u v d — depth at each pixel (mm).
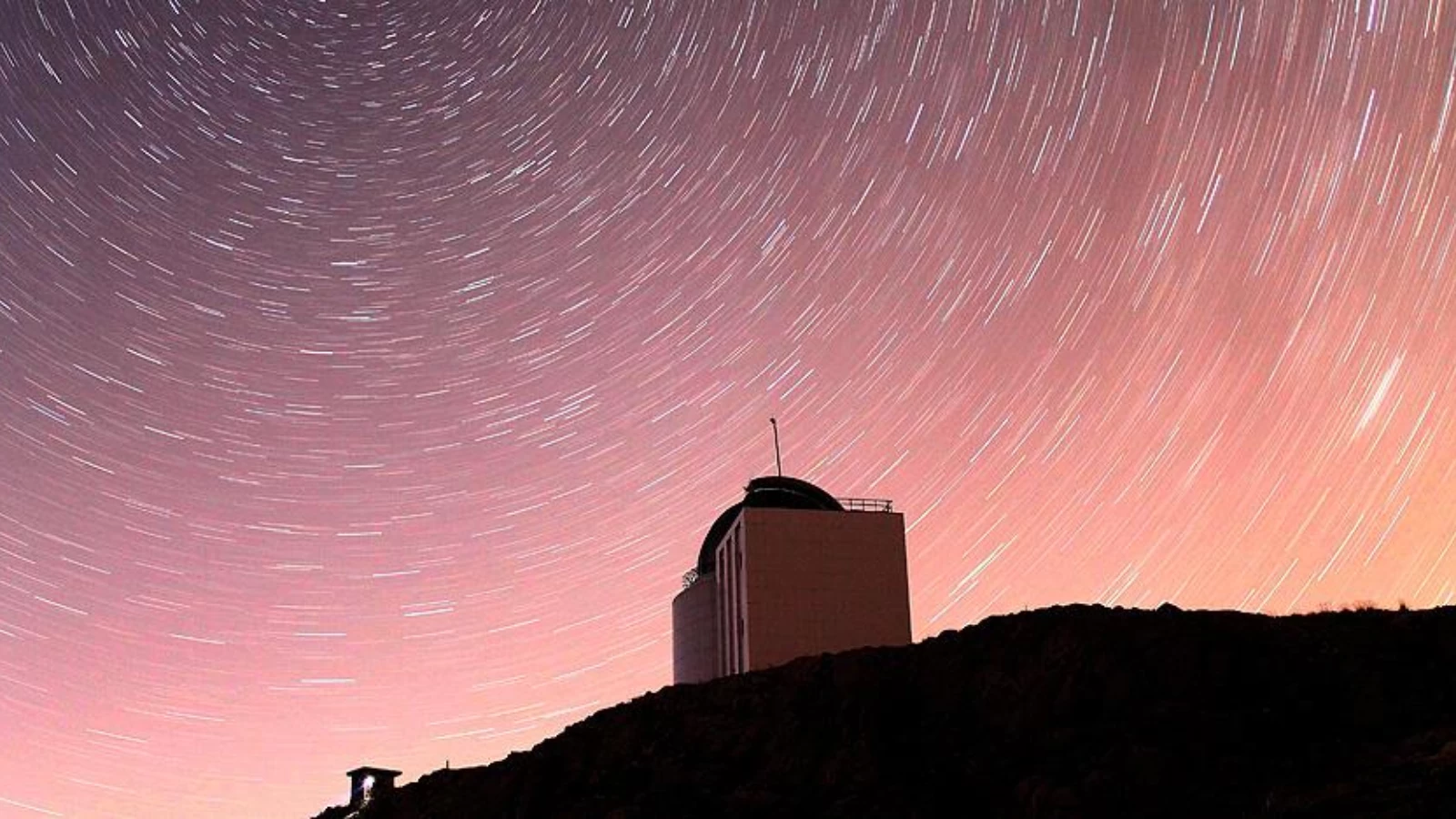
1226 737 17359
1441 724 17016
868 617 37188
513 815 21797
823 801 18297
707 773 20531
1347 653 19672
